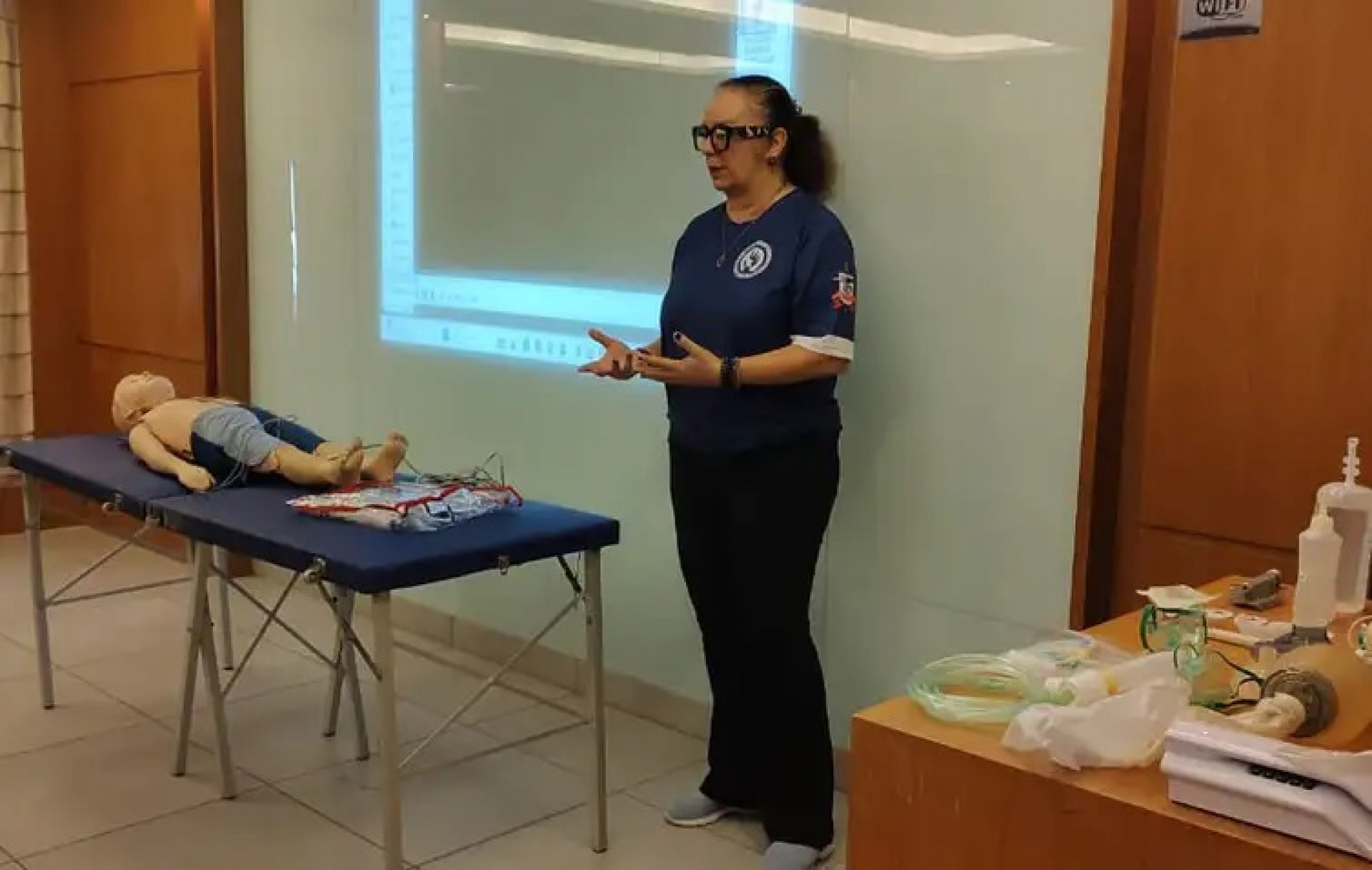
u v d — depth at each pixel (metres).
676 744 3.22
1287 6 2.14
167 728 3.24
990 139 2.54
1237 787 1.18
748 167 2.49
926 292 2.68
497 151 3.56
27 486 3.27
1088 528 2.45
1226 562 2.30
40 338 5.32
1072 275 2.45
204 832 2.68
